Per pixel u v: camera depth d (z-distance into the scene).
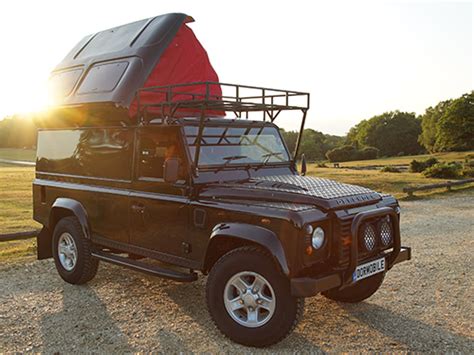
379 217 5.06
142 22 6.77
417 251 9.07
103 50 6.84
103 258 6.23
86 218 6.58
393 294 6.44
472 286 6.82
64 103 6.65
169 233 5.48
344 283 4.65
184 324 5.36
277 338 4.58
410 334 5.09
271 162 6.16
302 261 4.40
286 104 5.68
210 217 5.03
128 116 5.91
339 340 4.93
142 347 4.78
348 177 27.67
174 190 5.44
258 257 4.62
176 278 5.28
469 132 88.69
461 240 10.16
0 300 6.17
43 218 7.41
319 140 121.38
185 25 6.62
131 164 5.98
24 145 127.19
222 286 4.85
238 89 5.32
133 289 6.60
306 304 6.00
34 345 4.83
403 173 31.64
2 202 19.86
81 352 4.68
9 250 9.17
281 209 4.52
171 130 5.50
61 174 7.12
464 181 21.39
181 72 6.47
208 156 5.51
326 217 4.61
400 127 123.00
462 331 5.19
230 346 4.79
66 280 6.84
